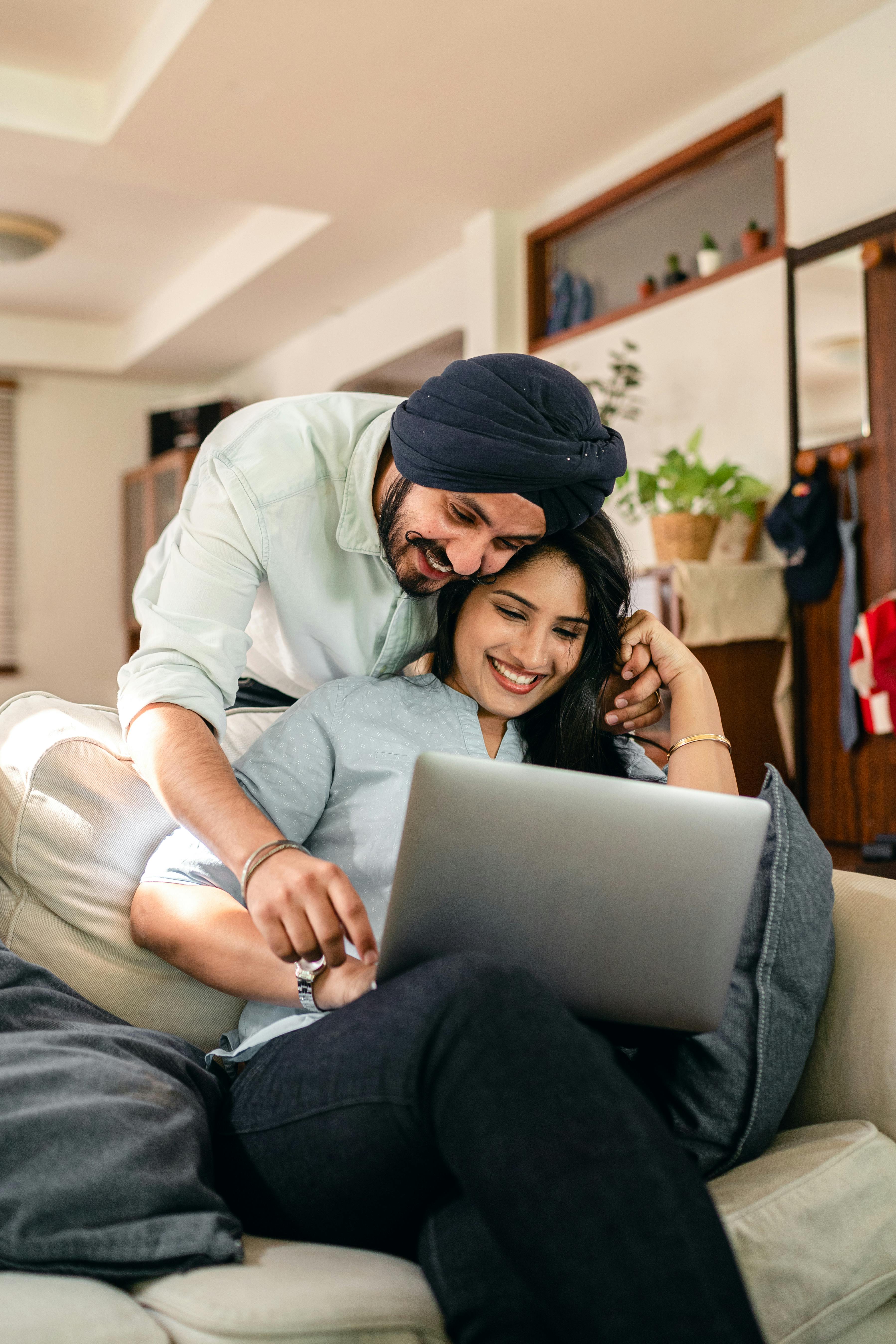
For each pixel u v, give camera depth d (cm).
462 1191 81
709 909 87
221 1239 80
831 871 110
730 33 322
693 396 376
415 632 140
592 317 430
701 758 123
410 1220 85
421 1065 78
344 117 372
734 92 357
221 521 129
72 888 116
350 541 133
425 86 351
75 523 726
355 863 115
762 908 104
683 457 340
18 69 382
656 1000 89
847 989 107
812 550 325
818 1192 91
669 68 342
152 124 378
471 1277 73
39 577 715
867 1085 102
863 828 316
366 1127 81
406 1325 74
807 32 323
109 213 514
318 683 156
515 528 115
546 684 126
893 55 307
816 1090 107
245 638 126
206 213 516
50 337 687
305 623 142
